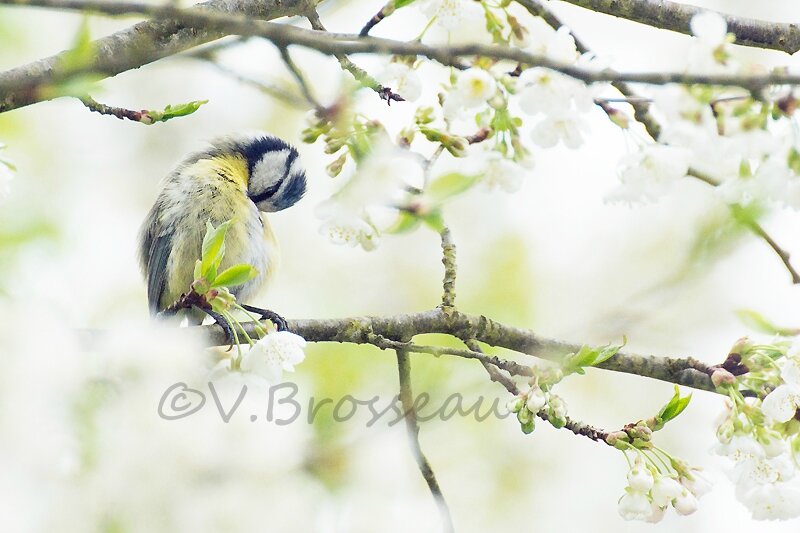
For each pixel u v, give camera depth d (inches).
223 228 241.8
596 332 311.4
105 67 213.8
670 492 234.5
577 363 246.8
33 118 494.0
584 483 489.7
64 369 172.7
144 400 187.6
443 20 216.5
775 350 252.4
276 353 224.1
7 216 412.2
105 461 179.0
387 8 215.0
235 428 201.9
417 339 402.0
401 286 526.0
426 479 270.7
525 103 214.5
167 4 175.8
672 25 295.1
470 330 305.6
